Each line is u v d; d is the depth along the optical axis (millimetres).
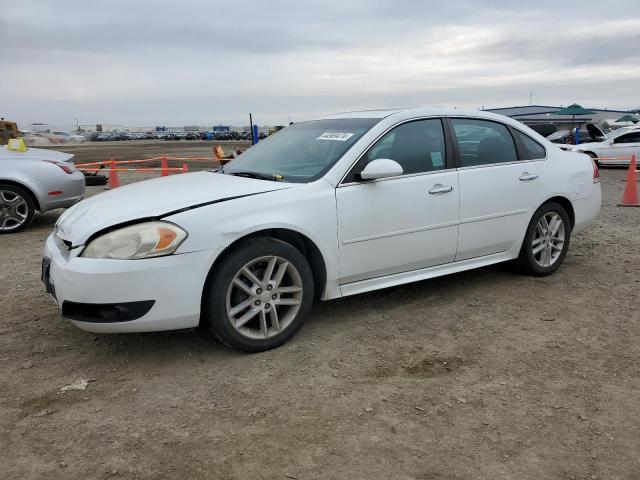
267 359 3393
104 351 3533
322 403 2881
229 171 4336
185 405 2875
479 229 4422
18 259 5977
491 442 2531
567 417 2730
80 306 3125
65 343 3664
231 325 3316
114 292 3035
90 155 32531
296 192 3543
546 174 4824
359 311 4180
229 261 3256
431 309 4215
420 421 2707
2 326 3961
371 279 3963
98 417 2766
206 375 3199
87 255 3125
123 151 39344
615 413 2762
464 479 2279
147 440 2568
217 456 2447
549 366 3273
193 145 56188
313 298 3684
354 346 3566
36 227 7918
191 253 3131
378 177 3672
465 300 4406
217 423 2707
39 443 2545
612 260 5637
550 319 3998
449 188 4176
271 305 3453
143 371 3262
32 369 3291
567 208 5137
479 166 4414
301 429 2648
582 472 2318
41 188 7516
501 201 4516
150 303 3084
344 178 3730
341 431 2629
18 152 7953
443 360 3365
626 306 4254
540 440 2543
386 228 3885
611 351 3467
